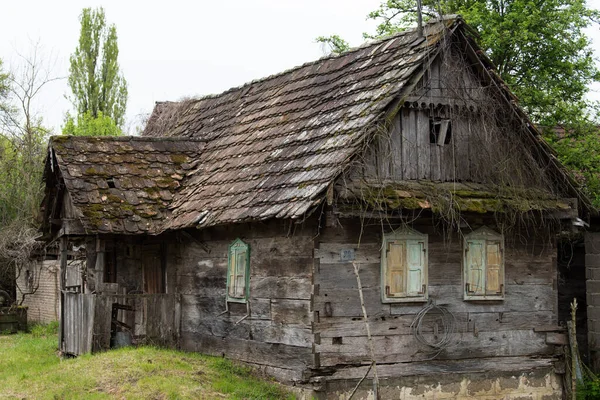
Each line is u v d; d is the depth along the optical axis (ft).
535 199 47.91
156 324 53.57
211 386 42.88
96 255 54.54
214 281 51.34
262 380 45.42
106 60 150.00
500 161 47.78
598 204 65.21
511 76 70.13
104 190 54.90
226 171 53.57
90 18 150.00
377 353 43.24
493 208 45.47
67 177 54.75
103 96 149.59
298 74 58.85
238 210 45.70
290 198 42.06
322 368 41.88
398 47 48.98
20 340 68.44
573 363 47.06
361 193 41.22
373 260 43.62
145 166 58.13
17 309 79.61
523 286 48.67
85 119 120.67
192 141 61.93
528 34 67.46
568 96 71.36
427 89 45.85
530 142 49.01
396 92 43.73
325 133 46.26
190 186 56.13
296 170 44.98
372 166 43.60
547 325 49.11
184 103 74.69
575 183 49.70
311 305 42.22
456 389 45.52
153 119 77.92
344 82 50.93
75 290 61.52
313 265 42.27
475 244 47.06
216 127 63.05
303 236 43.27
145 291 57.31
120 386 41.29
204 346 51.78
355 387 41.75
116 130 119.14
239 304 48.55
